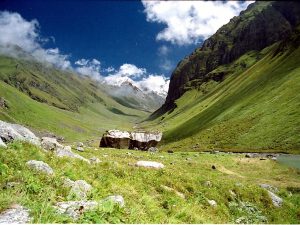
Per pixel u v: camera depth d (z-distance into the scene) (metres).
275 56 191.25
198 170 42.25
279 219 25.75
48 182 15.77
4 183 14.37
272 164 52.69
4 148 18.42
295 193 36.28
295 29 193.38
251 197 27.70
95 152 44.31
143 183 23.02
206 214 21.34
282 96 125.88
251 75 195.00
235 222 22.48
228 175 42.88
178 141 165.88
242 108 144.00
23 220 11.23
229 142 117.56
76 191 15.59
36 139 24.69
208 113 183.25
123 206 14.64
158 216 16.14
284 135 100.94
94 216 12.18
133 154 51.91
